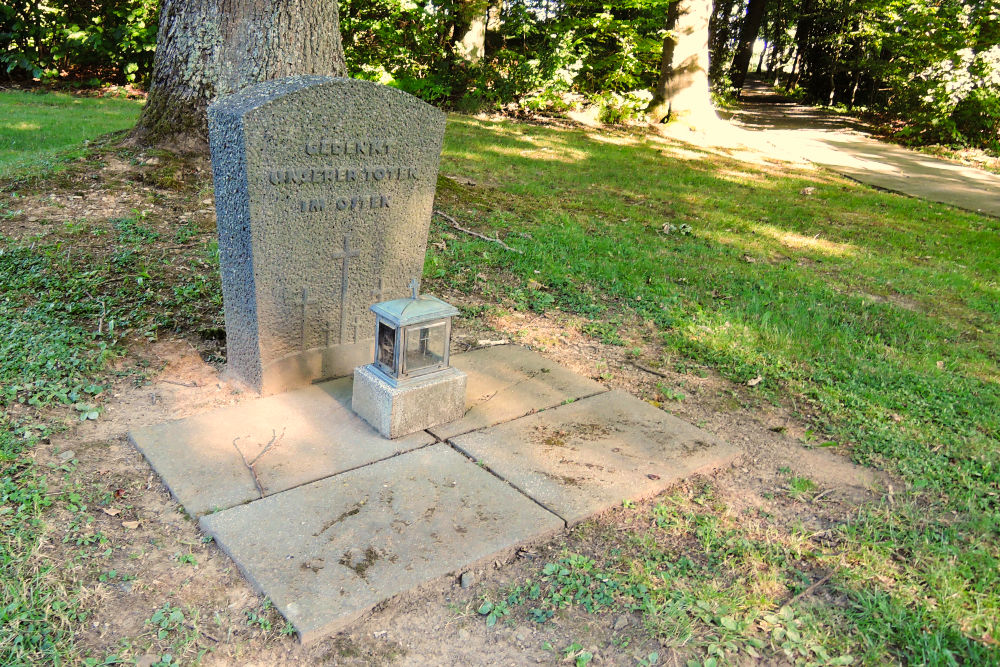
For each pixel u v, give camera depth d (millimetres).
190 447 3842
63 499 3391
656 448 4211
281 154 4016
